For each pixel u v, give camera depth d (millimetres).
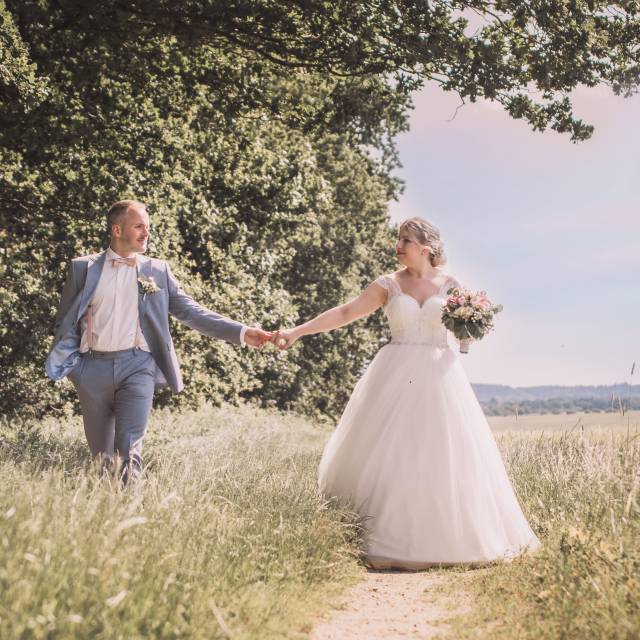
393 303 6305
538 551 4777
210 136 15008
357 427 6133
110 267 5812
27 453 6270
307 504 5574
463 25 11117
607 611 3461
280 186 20047
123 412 5746
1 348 12492
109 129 12070
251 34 11352
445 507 5656
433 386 6027
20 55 10039
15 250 11883
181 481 5480
